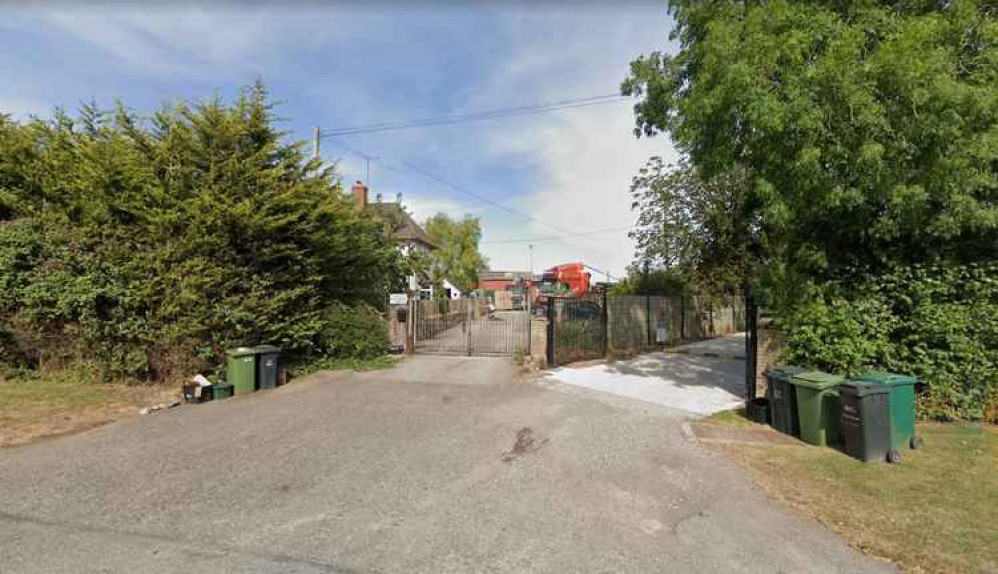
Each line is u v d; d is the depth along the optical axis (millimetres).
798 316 7180
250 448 5961
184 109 9492
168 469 5227
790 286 7371
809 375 6383
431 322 17234
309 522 3979
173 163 9492
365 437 6410
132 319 9734
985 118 5488
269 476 5023
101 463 5418
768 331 7871
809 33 6023
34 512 4164
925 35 5344
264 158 10102
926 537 3684
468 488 4703
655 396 8961
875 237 6832
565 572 3240
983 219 5809
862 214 6801
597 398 8781
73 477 4988
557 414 7621
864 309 7008
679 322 19406
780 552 3494
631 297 16156
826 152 5977
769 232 9453
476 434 6547
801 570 3268
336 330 11820
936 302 6840
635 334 16266
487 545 3598
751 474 5062
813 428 6078
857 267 7246
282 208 10266
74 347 10070
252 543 3627
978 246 6750
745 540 3672
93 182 9312
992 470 5043
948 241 6801
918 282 6781
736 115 6676
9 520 4016
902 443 5586
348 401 8586
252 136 10297
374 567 3299
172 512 4168
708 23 7016
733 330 24828
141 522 3977
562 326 12992
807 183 6168
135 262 9516
